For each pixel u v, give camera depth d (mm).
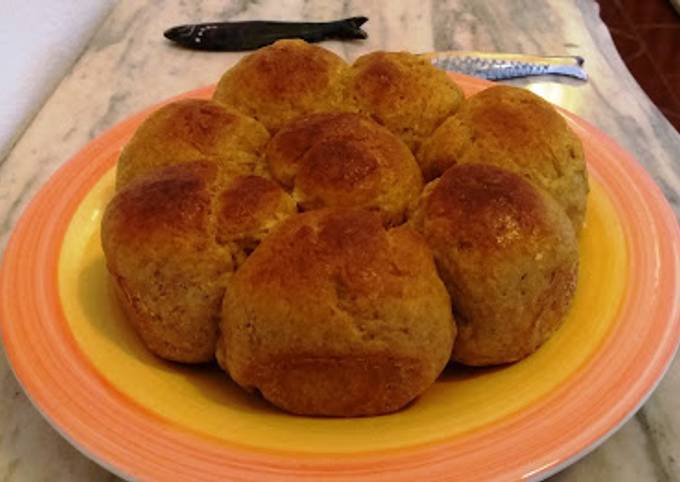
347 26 576
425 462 258
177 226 293
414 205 315
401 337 272
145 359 308
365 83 366
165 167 324
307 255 274
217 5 633
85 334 313
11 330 308
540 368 299
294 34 574
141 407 281
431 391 298
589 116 496
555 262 294
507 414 277
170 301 294
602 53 569
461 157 336
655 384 285
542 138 333
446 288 293
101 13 629
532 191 302
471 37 585
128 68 561
